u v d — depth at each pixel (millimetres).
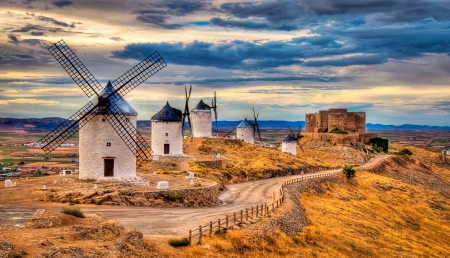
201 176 64875
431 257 48250
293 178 79938
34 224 25984
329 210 58969
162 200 44312
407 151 146375
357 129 147125
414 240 55062
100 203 41406
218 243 30703
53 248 21172
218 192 57812
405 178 111750
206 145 100125
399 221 64812
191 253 27781
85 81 51312
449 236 64000
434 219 73000
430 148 178500
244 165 85500
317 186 74562
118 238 26078
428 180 116125
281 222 41000
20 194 43000
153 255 25453
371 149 137500
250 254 31500
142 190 45219
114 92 51031
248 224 37625
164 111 79750
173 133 79062
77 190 43406
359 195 77625
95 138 49906
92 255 22000
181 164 72625
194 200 46781
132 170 51688
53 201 40812
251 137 124438
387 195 83812
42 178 54062
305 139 142875
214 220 37625
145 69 55031
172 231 32844
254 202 51781
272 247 34500
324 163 110000
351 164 113750
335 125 145375
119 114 50375
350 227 52219
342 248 42125
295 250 36188
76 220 28156
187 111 81938
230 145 105062
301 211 51281
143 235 30078
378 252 44500
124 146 50875
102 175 50031
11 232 24328
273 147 134625
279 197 55562
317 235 43281
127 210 39750
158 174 61125
